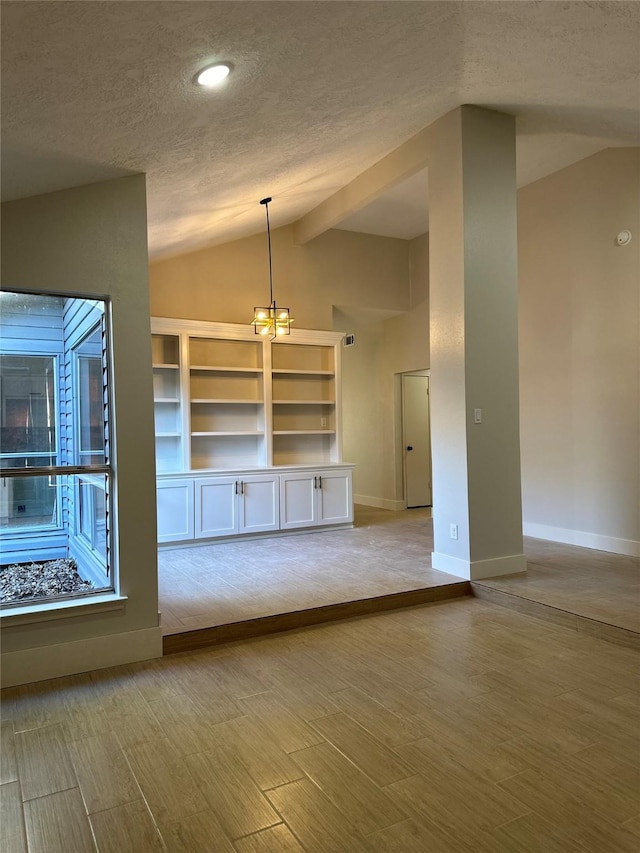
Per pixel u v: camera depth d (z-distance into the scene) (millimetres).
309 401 6848
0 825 1986
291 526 6461
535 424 6121
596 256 5488
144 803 2086
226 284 6574
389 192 6176
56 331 3363
